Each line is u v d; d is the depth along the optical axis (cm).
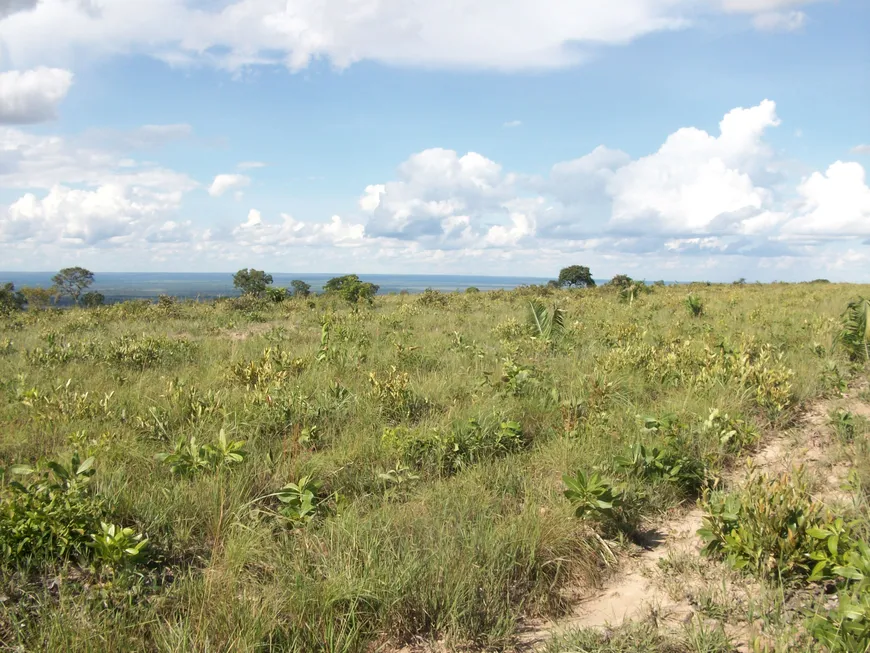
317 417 608
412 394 676
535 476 486
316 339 1170
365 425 596
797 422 625
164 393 662
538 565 350
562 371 830
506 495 446
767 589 319
